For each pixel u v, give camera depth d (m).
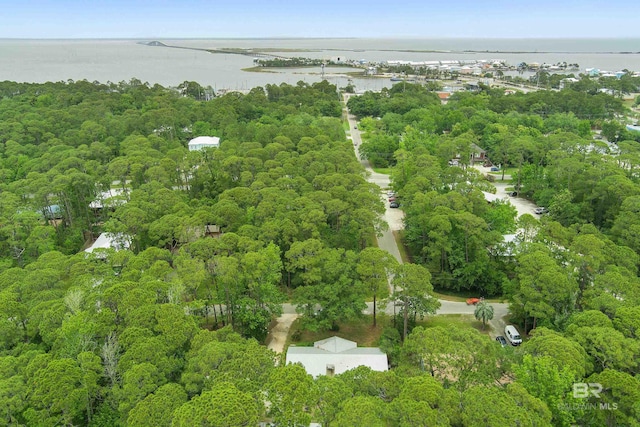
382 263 49.28
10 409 31.56
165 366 35.00
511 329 49.81
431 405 29.00
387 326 52.38
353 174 79.06
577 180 76.31
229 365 33.31
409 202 71.44
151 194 73.38
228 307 51.03
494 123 134.38
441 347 35.78
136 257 52.59
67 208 75.44
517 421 26.86
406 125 140.75
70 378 32.84
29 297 45.12
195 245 52.69
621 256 51.50
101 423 33.69
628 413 30.91
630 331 38.53
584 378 33.75
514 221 70.12
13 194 72.44
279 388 29.66
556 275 46.53
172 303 42.28
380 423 26.52
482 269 58.53
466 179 78.44
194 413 27.38
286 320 54.88
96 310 41.06
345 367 43.03
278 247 56.16
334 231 66.56
